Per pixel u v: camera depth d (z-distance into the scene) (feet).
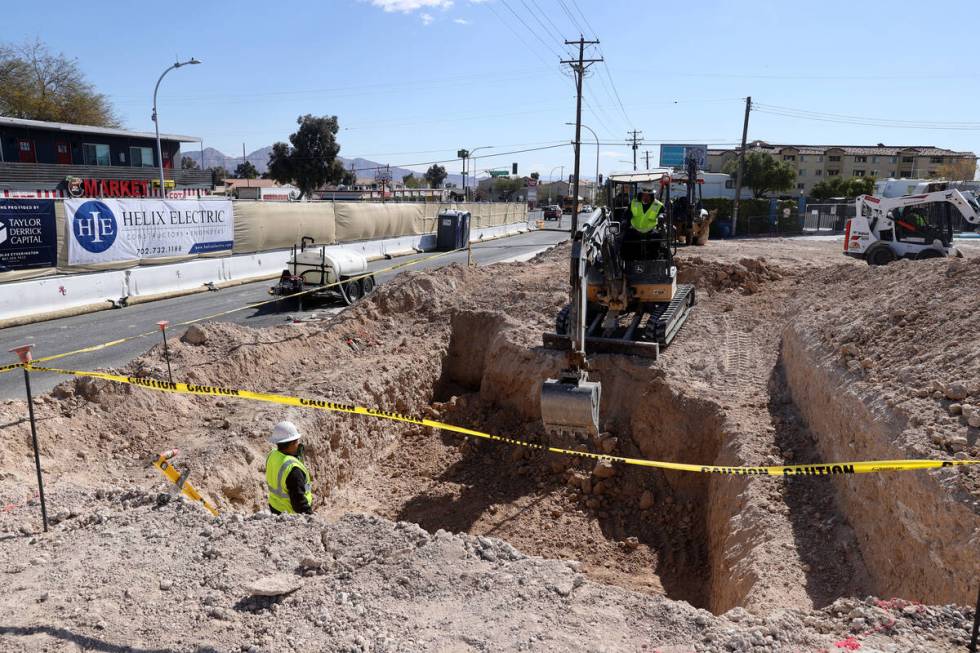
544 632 14.48
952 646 13.99
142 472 27.58
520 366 43.04
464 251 125.49
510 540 31.68
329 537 18.75
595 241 28.58
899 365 27.66
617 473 35.68
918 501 19.44
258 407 34.22
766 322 48.14
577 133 123.44
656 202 39.09
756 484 26.86
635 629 14.85
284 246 93.35
